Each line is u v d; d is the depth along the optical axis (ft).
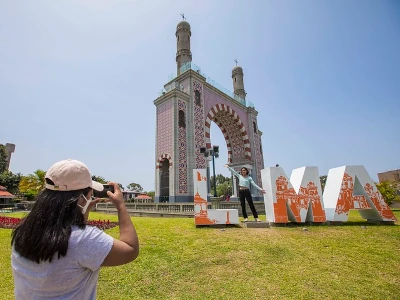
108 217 37.42
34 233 3.52
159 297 9.50
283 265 12.25
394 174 100.73
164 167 58.95
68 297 3.48
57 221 3.67
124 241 4.09
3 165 136.67
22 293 3.42
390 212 22.67
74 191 4.10
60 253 3.38
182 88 63.57
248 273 11.41
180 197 52.37
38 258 3.34
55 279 3.36
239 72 95.09
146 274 11.50
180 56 70.44
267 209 24.22
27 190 97.30
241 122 80.33
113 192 4.79
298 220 22.35
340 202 22.93
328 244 15.53
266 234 18.39
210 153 48.96
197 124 60.29
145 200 73.97
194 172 23.88
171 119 57.11
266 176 24.56
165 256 13.74
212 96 70.28
